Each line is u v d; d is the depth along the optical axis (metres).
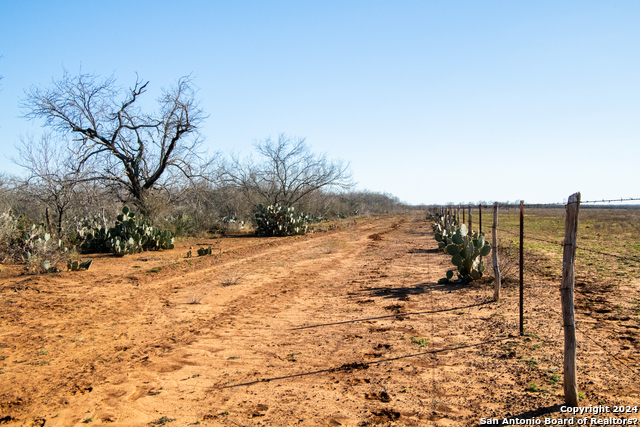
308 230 28.19
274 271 12.34
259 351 5.64
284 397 4.18
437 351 5.31
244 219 31.83
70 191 18.06
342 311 7.68
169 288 9.81
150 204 21.70
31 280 9.89
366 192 72.38
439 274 11.16
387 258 14.91
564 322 3.61
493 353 5.05
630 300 7.10
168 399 4.19
